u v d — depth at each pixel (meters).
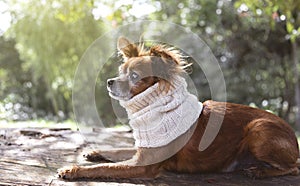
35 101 3.98
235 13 3.05
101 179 1.08
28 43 3.28
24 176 1.08
